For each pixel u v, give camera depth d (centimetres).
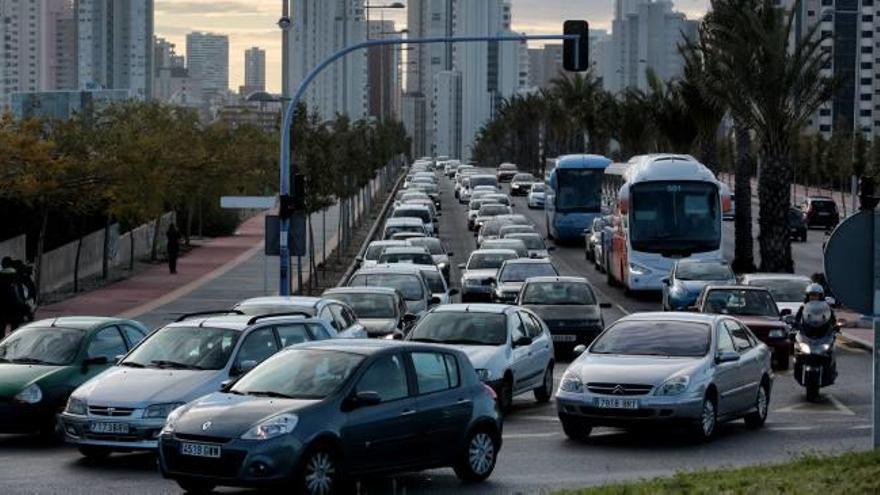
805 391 5531
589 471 3641
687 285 8438
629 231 9888
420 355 3362
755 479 2953
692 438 4181
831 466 3077
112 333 4484
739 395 4356
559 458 3884
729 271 8688
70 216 11106
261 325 4038
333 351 3281
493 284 8906
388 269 7469
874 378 3039
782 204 10081
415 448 3266
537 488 3356
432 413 3309
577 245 15688
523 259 9050
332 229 17375
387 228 12719
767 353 4650
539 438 4309
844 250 2709
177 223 15925
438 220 18775
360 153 15862
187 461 3023
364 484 3422
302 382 3192
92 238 12094
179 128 13588
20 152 8669
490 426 3497
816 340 5266
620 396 4062
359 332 5212
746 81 9762
